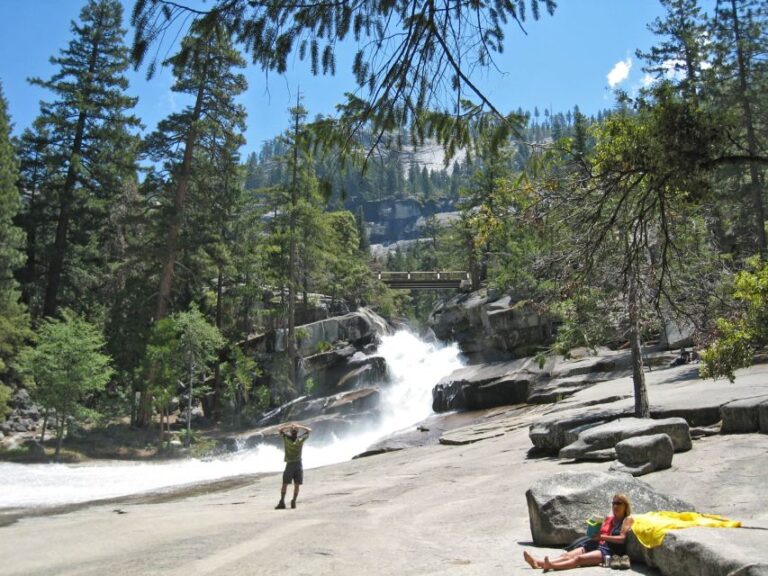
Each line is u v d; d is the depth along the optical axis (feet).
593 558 19.45
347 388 126.52
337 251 172.35
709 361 32.22
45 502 53.36
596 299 44.39
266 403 122.52
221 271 138.31
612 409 52.75
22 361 98.53
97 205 126.72
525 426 68.13
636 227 23.44
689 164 18.22
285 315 139.44
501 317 115.96
